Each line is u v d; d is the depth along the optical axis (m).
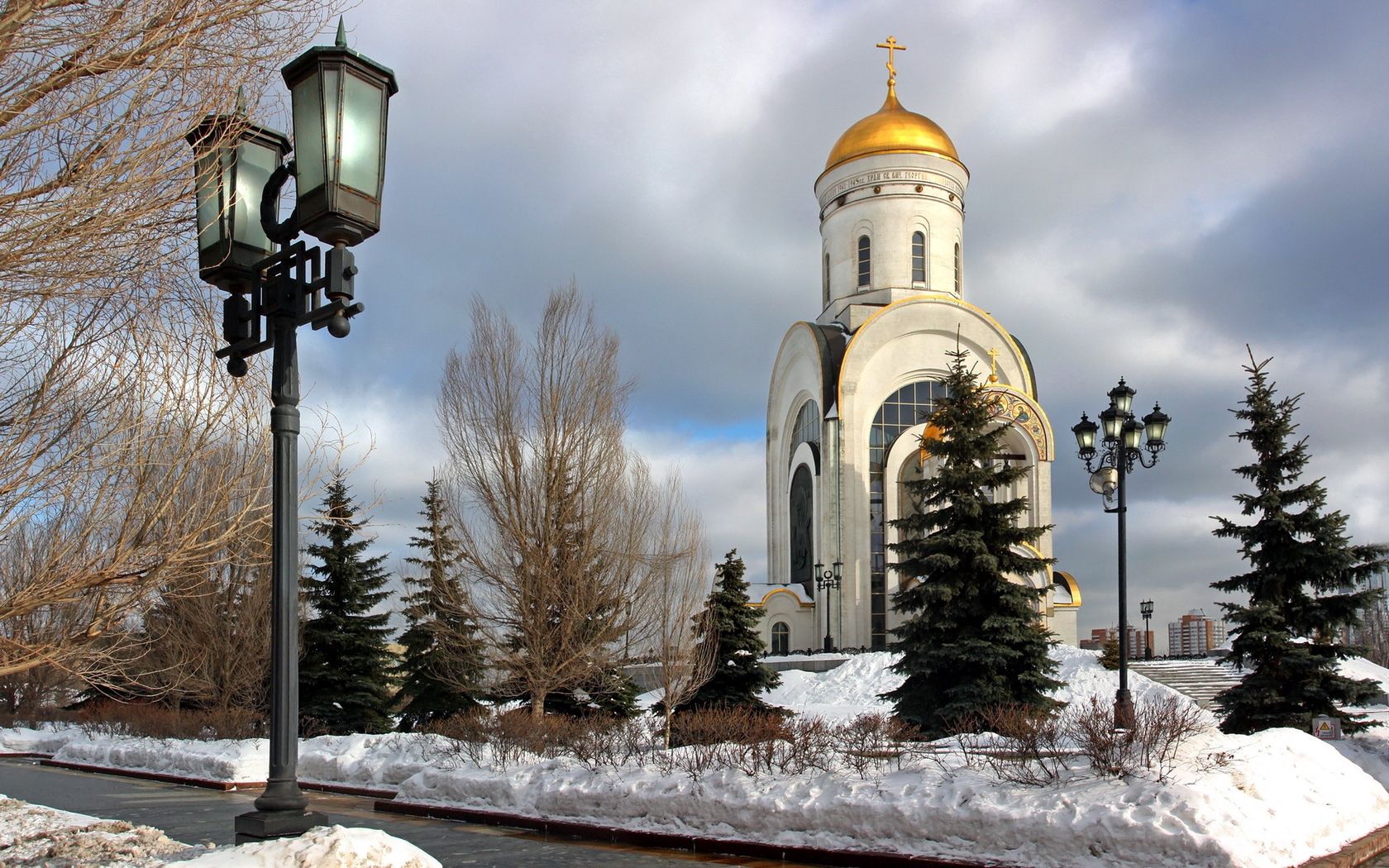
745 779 13.27
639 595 23.95
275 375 7.09
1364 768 16.41
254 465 8.27
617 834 13.45
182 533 7.86
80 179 6.29
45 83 6.17
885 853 11.41
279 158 7.75
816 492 49.34
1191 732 12.62
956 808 11.31
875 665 38.31
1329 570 23.30
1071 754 12.09
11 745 32.91
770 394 57.31
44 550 7.71
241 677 27.12
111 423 7.58
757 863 11.86
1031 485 46.75
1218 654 46.38
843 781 12.55
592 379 24.05
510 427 23.42
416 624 32.41
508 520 23.11
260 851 6.68
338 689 31.00
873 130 54.38
